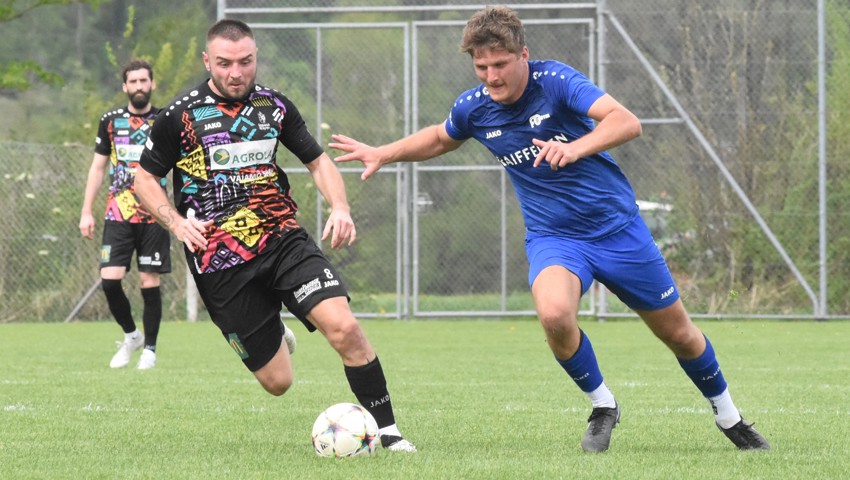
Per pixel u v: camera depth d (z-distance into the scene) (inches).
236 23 626.5
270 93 644.7
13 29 2947.8
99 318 2041.1
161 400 896.9
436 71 1882.4
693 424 762.8
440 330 1708.9
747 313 1822.1
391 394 944.3
